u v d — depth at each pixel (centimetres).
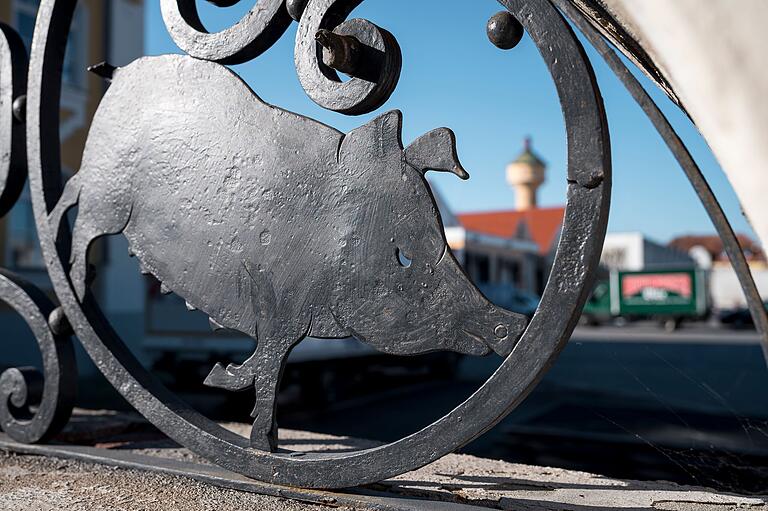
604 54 125
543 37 141
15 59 239
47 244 220
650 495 171
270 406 177
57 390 218
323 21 170
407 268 158
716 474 366
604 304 2675
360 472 161
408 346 157
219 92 189
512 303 1580
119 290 1069
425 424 692
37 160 225
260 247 180
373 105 167
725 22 103
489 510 153
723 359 1391
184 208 193
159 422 194
